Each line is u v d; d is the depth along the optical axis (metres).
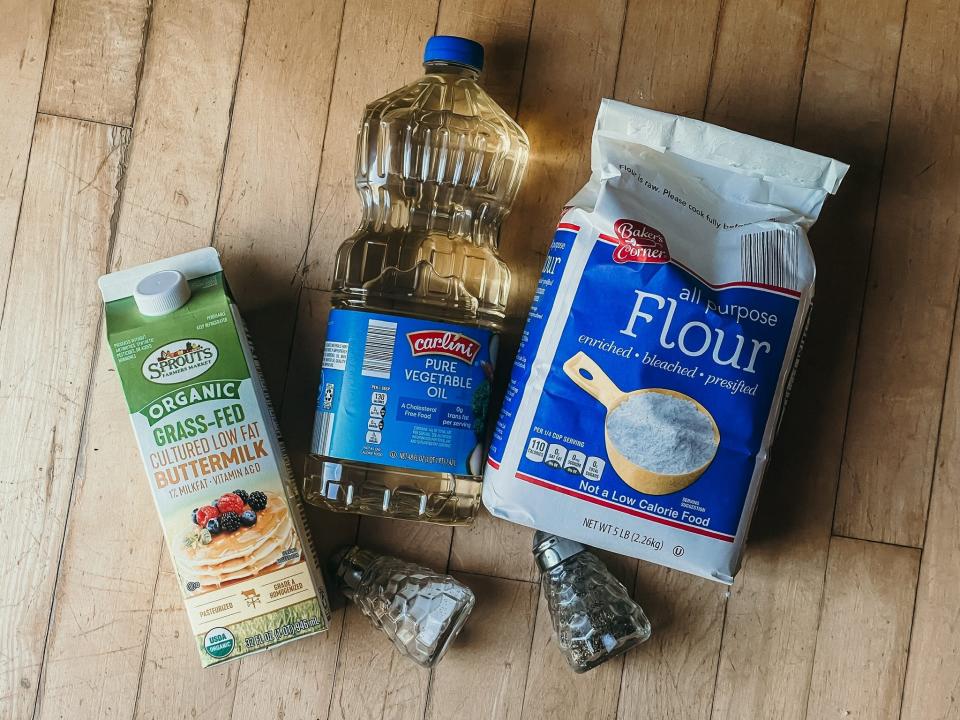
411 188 0.49
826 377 0.50
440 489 0.49
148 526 0.50
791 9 0.50
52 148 0.50
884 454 0.50
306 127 0.50
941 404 0.50
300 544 0.45
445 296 0.49
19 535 0.49
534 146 0.50
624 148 0.45
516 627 0.50
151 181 0.50
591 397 0.43
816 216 0.45
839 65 0.50
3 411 0.49
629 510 0.43
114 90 0.50
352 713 0.50
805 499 0.50
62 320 0.50
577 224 0.44
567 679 0.50
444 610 0.47
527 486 0.44
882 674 0.50
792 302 0.43
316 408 0.48
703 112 0.50
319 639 0.50
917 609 0.50
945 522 0.50
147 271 0.45
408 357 0.44
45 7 0.50
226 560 0.45
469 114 0.49
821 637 0.50
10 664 0.49
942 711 0.49
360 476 0.48
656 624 0.50
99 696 0.49
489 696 0.50
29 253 0.50
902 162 0.50
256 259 0.50
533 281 0.50
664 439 0.43
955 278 0.50
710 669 0.50
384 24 0.50
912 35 0.50
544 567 0.47
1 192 0.50
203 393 0.45
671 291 0.43
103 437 0.50
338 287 0.49
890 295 0.50
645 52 0.50
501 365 0.50
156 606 0.50
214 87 0.50
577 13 0.50
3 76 0.50
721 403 0.43
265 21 0.50
